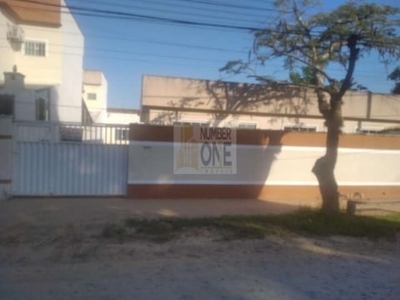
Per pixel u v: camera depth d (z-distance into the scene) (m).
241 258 8.22
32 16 22.59
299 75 16.22
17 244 8.52
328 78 12.87
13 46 21.92
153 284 6.39
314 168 12.56
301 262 8.08
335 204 12.30
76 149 13.60
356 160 16.38
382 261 8.41
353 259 8.47
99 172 13.84
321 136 15.76
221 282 6.59
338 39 12.29
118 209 12.20
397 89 21.05
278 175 15.41
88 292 5.94
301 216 11.85
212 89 17.50
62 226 9.98
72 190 13.61
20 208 11.77
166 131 14.24
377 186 16.66
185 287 6.29
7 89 19.36
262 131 15.17
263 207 13.52
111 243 8.84
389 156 16.75
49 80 22.92
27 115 20.03
